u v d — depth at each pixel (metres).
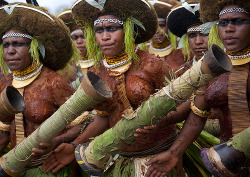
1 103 2.16
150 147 2.45
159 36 4.48
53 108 2.63
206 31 2.42
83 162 2.30
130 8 2.40
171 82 1.93
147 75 2.39
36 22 2.60
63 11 4.18
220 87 2.14
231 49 2.11
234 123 2.08
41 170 2.66
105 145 2.20
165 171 2.22
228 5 2.11
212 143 2.72
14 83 2.68
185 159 2.78
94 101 1.97
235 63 2.12
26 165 2.51
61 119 2.11
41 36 2.64
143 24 2.52
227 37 2.10
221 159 1.85
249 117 2.05
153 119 1.98
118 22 2.41
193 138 2.29
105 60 2.52
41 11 2.64
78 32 4.20
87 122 2.71
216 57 1.82
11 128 2.72
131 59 2.45
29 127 2.66
